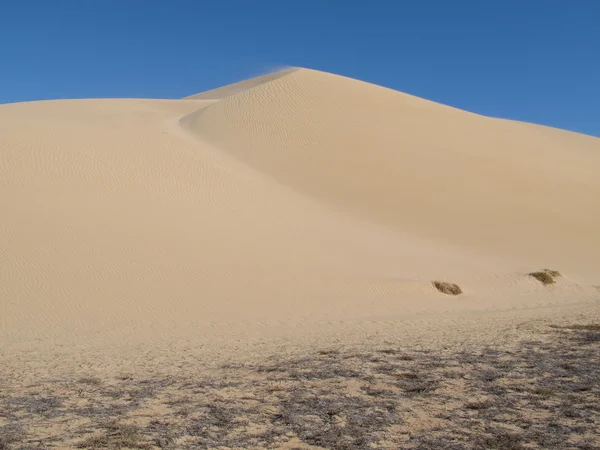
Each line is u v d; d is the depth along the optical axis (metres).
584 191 36.09
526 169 36.94
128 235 19.80
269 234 22.38
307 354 10.60
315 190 29.39
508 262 24.86
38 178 22.72
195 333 13.91
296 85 41.03
